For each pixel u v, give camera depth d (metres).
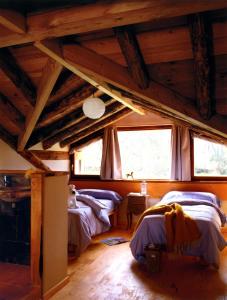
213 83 2.49
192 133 5.74
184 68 2.53
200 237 3.57
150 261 3.58
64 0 2.12
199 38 2.09
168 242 3.60
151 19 1.99
